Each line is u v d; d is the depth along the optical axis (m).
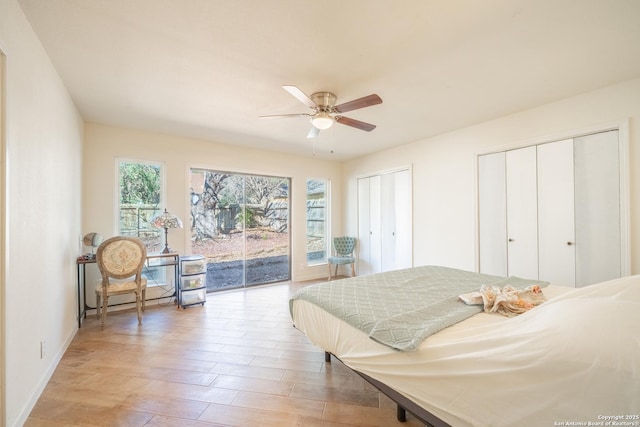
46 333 1.93
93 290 3.32
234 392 1.82
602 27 1.66
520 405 1.00
